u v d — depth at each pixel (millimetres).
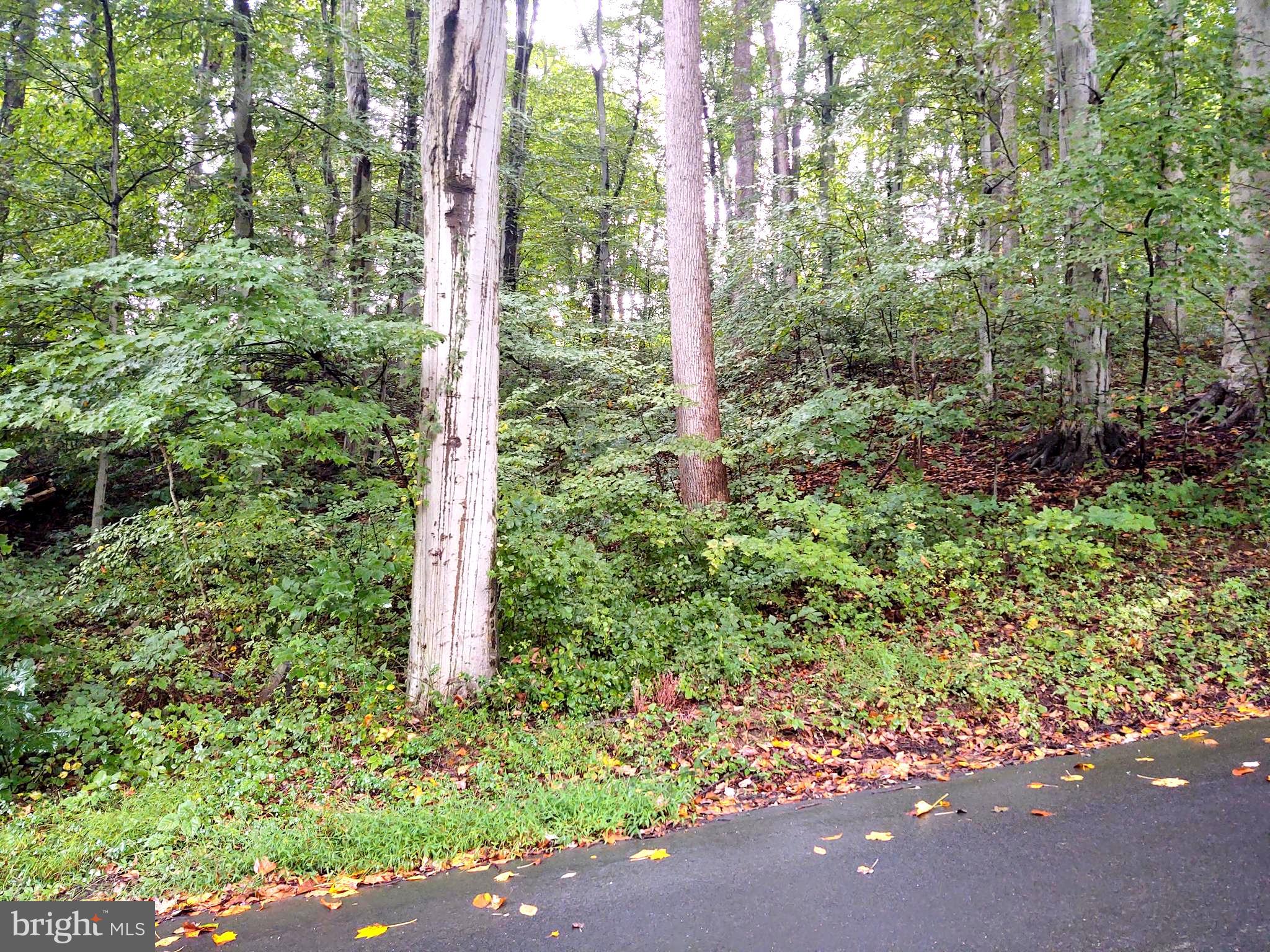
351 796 3926
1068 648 5191
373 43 13398
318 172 13938
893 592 6109
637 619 5660
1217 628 5273
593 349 9359
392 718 4746
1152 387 8781
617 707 4906
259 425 4812
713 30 17312
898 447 8648
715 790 3834
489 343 4918
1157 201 6156
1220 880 2594
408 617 5883
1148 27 6504
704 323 8117
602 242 17531
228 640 5938
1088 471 8172
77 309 5324
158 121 9375
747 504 7266
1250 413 8352
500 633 5473
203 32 9031
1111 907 2484
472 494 4867
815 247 9180
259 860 3223
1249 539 6625
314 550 6605
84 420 4281
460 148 4684
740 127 16656
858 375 9992
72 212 8578
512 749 4277
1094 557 6230
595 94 21656
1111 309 7398
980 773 3818
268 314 4418
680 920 2613
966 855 2930
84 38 8664
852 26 14000
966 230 8219
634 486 6680
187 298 5242
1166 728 4148
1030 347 8203
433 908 2828
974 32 8984
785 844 3166
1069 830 3061
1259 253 7914
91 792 4098
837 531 5828
